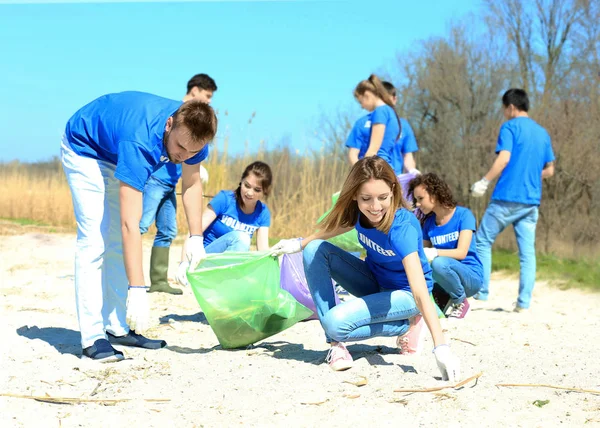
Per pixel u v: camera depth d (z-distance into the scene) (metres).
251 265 3.83
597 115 9.92
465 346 4.15
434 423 2.72
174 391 3.11
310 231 10.66
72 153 3.54
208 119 3.22
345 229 3.70
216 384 3.21
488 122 12.80
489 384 3.25
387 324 3.65
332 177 10.95
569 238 9.78
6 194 15.33
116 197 3.68
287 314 3.95
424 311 3.30
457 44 13.57
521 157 5.87
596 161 9.53
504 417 2.80
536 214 5.90
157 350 3.93
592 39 11.41
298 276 4.88
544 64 12.91
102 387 3.16
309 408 2.89
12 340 4.00
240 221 5.07
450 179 13.05
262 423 2.72
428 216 5.41
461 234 5.20
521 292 5.75
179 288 6.28
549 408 2.93
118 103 3.46
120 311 3.98
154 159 3.30
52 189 14.47
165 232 6.08
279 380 3.27
